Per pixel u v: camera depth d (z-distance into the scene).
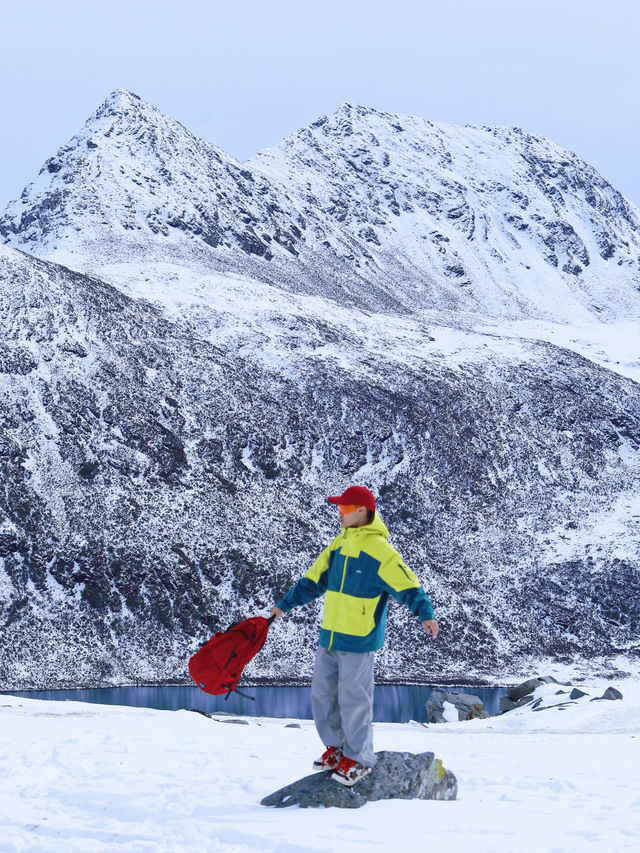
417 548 69.81
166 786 7.25
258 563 60.53
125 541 57.75
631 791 7.87
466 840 5.63
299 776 7.70
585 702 28.86
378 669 57.09
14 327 70.50
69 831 6.03
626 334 165.62
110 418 66.94
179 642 54.06
